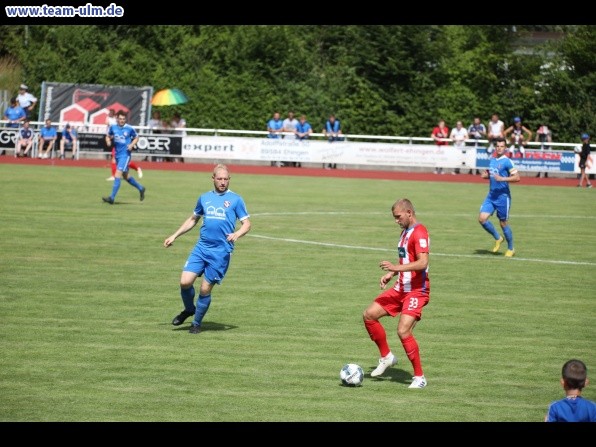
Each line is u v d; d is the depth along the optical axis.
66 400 17.44
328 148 82.75
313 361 20.67
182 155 82.31
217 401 17.62
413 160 82.50
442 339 23.02
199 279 30.11
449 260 35.31
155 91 100.19
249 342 22.16
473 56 103.50
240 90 98.88
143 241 37.16
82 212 45.31
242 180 69.12
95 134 82.00
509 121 100.69
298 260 34.16
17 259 32.09
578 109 99.25
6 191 53.28
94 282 28.70
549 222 48.88
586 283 30.98
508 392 18.69
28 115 86.25
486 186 71.38
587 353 21.88
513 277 31.88
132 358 20.39
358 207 52.78
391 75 100.62
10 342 21.42
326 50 110.31
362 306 26.53
